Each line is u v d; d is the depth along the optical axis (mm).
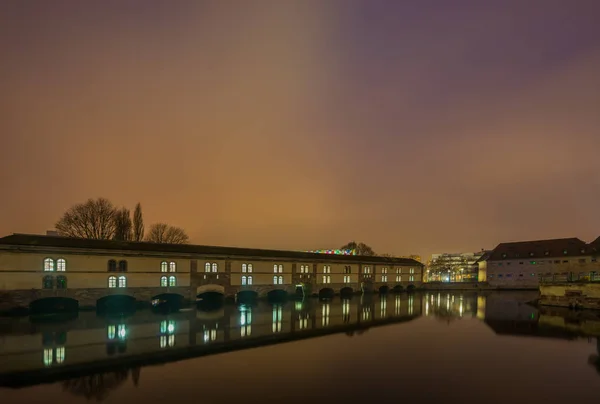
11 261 51250
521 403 19125
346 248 173750
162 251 63500
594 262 110688
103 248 57906
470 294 101250
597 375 23719
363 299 80875
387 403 18984
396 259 115000
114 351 29094
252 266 75875
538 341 33844
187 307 61531
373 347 31031
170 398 19484
